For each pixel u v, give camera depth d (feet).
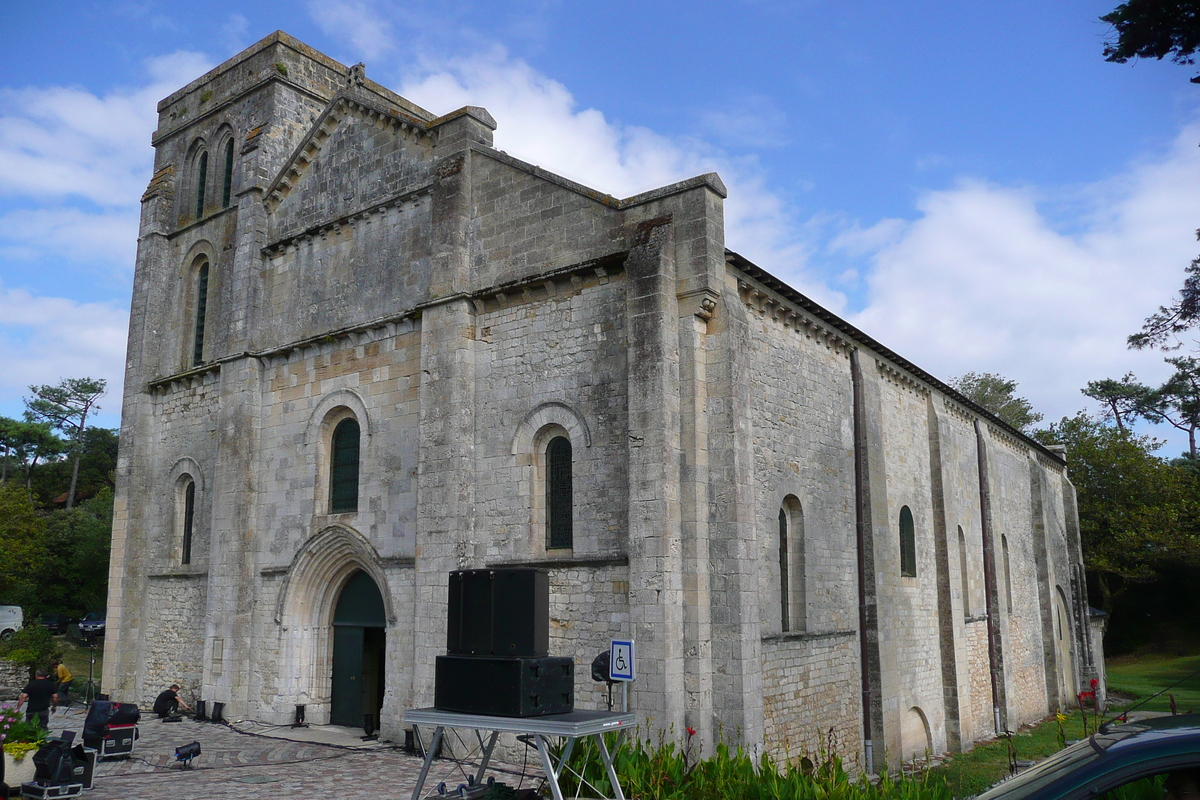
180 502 89.25
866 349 81.56
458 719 34.01
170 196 98.12
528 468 61.52
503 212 65.92
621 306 59.06
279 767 55.77
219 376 86.02
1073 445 192.24
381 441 70.28
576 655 56.95
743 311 58.95
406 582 66.03
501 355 64.39
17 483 253.44
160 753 60.80
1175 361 63.41
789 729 61.98
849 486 76.02
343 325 75.15
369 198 75.66
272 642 74.13
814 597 68.13
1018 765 70.90
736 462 55.36
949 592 91.61
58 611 187.52
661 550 53.16
